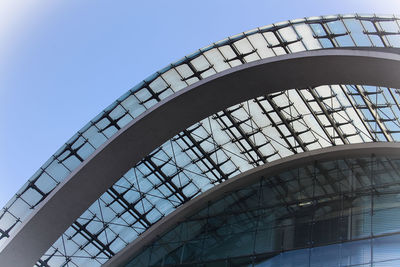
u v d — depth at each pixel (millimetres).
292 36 31391
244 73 30359
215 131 37156
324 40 30734
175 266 35562
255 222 34719
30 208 35875
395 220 29797
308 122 35969
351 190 32688
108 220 39094
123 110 34531
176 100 31469
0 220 35875
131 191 38438
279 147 37688
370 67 27984
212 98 31891
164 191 39000
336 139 36438
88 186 34062
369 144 33688
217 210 37094
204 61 33500
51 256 39219
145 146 33719
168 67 33531
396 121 32750
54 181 35406
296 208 33812
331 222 31734
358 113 34062
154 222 39625
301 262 30812
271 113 35969
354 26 29234
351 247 29859
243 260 33062
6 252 34719
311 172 35094
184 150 37594
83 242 39281
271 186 36000
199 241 36062
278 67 29828
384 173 32531
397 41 27766
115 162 33688
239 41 32375
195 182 39062
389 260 28266
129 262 38188
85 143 35031
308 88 33688
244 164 38812
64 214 34656
